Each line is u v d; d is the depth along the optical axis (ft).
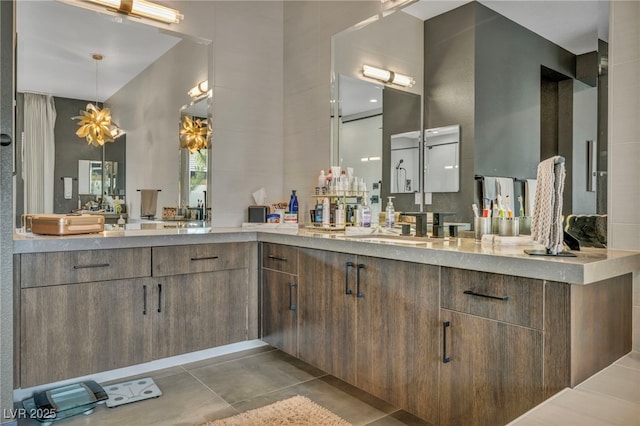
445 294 5.87
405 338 6.41
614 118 6.17
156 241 8.37
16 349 6.97
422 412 6.16
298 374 8.82
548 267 4.75
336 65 10.44
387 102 9.24
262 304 9.68
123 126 10.29
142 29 10.21
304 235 8.42
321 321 7.98
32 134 9.23
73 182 9.71
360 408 7.36
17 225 9.02
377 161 9.39
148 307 8.30
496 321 5.28
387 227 9.05
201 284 8.98
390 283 6.64
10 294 6.15
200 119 11.07
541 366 4.85
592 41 6.40
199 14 10.75
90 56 9.86
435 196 8.27
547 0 6.88
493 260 5.25
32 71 9.25
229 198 11.22
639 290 5.79
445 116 8.17
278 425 6.72
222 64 11.12
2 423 5.99
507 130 7.25
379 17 9.44
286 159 12.00
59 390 7.63
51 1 9.03
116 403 7.41
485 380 5.39
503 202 7.24
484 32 7.64
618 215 6.10
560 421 3.62
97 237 7.70
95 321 7.71
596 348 5.05
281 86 12.12
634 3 6.02
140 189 10.49
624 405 3.97
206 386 8.21
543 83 6.88
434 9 8.41
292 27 11.87
